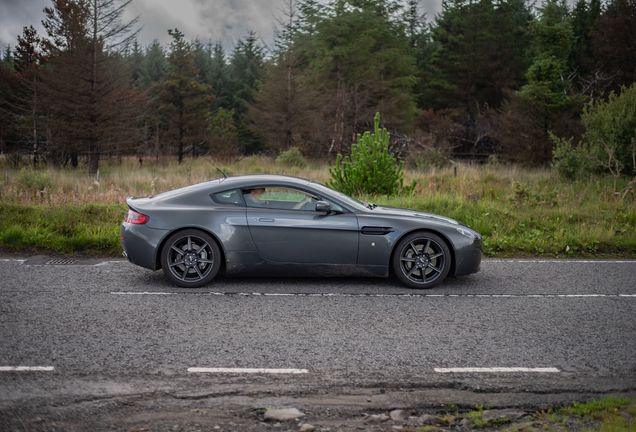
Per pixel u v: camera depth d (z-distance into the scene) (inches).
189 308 195.8
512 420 117.5
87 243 307.3
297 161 1080.2
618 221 418.6
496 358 152.3
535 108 1097.4
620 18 1253.1
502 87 1685.5
